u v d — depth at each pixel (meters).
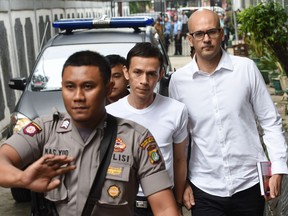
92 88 1.96
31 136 2.02
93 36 6.56
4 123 9.59
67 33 6.81
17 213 5.49
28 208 5.61
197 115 3.07
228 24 22.66
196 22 2.96
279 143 3.02
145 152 2.02
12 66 10.38
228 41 22.62
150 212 3.01
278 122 3.07
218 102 3.02
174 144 3.05
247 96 3.02
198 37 2.97
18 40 11.06
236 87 3.00
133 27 6.68
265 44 8.98
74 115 1.97
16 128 5.37
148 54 2.86
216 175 3.07
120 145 2.00
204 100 3.04
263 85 3.04
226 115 3.01
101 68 1.98
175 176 3.10
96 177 1.96
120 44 6.31
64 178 1.99
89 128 2.01
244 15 8.89
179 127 2.99
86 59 1.97
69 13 17.83
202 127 3.07
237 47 14.27
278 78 10.64
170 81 3.17
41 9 13.61
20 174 1.75
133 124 2.04
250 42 9.58
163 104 2.98
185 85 3.09
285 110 8.52
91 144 2.00
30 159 2.01
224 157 3.04
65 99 1.99
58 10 15.97
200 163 3.12
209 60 3.01
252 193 3.08
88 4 21.80
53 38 6.74
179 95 3.12
